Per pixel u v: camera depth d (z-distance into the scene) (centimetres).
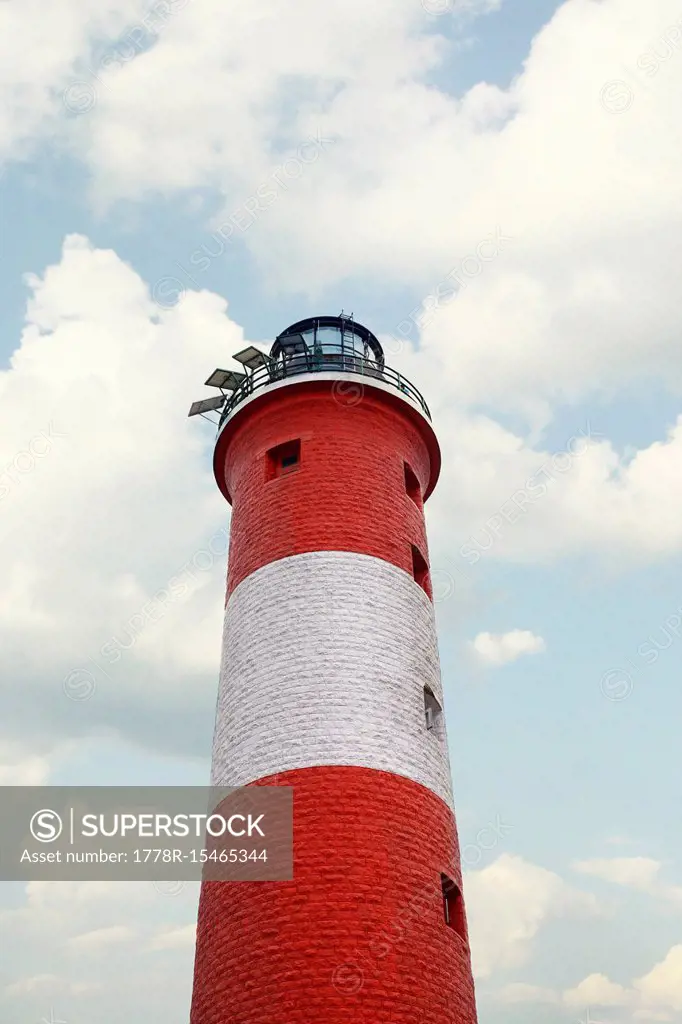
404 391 3350
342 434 3114
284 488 2995
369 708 2530
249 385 3391
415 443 3347
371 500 2980
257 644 2702
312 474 2995
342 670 2578
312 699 2528
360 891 2216
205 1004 2233
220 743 2652
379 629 2697
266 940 2186
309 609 2695
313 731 2472
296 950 2142
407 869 2306
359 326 3628
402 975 2139
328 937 2147
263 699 2584
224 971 2220
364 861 2262
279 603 2739
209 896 2416
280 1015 2069
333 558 2797
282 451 3173
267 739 2506
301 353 3506
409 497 3181
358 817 2331
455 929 2436
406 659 2698
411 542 3014
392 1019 2067
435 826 2450
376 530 2919
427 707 2788
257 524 2978
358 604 2717
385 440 3180
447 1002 2191
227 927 2281
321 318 3591
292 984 2100
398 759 2484
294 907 2205
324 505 2917
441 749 2689
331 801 2348
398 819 2373
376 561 2841
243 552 2975
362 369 3319
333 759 2416
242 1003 2136
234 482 3272
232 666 2748
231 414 3306
